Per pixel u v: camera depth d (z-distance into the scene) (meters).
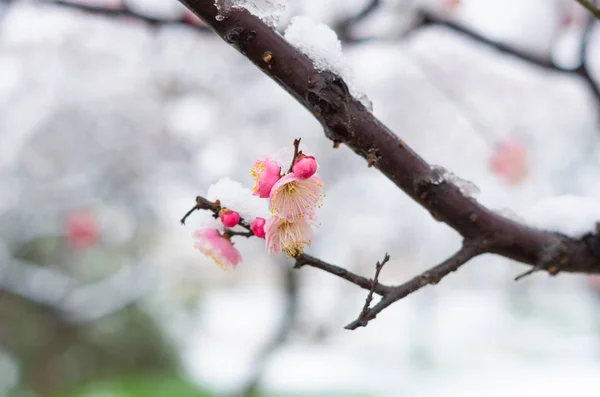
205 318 12.35
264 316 13.89
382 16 3.13
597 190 7.74
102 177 6.70
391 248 8.30
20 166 6.36
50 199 6.72
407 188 1.04
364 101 0.98
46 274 6.90
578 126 6.93
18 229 7.34
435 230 7.83
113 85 6.01
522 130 6.88
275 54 0.92
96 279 9.06
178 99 6.22
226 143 6.47
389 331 13.06
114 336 9.39
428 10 2.64
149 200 7.19
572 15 3.48
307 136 6.62
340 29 2.70
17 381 8.75
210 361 11.01
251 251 7.50
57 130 6.23
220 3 0.89
